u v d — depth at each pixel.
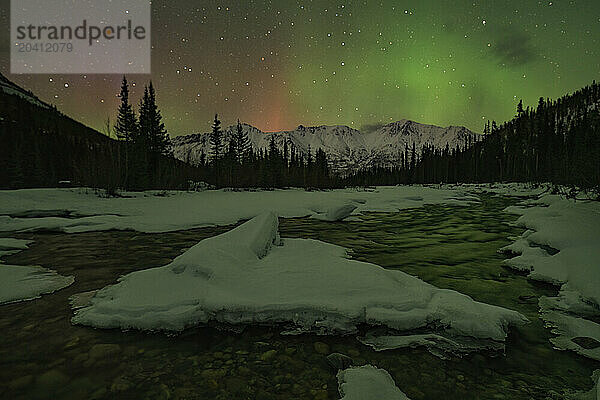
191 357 2.80
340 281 3.97
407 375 2.58
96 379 2.45
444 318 3.29
